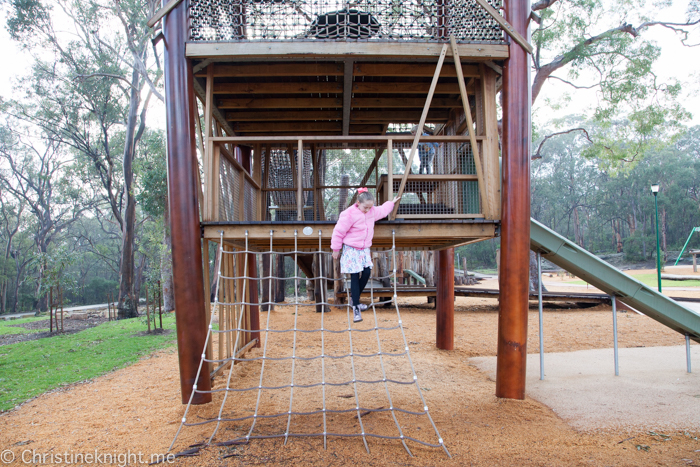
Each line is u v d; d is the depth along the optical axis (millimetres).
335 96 6348
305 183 8258
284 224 4445
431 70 5059
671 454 3074
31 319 18578
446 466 2969
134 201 20516
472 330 8891
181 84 4359
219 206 4711
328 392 4773
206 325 4656
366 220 4309
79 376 5727
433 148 6410
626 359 6203
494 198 4723
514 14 4527
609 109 15602
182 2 4398
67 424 3869
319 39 4391
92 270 52938
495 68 4734
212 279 18797
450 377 5387
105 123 23875
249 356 6645
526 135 4484
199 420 3916
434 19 4793
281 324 9812
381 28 4570
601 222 60344
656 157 52062
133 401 4535
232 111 6777
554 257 5402
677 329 5465
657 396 4395
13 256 38562
